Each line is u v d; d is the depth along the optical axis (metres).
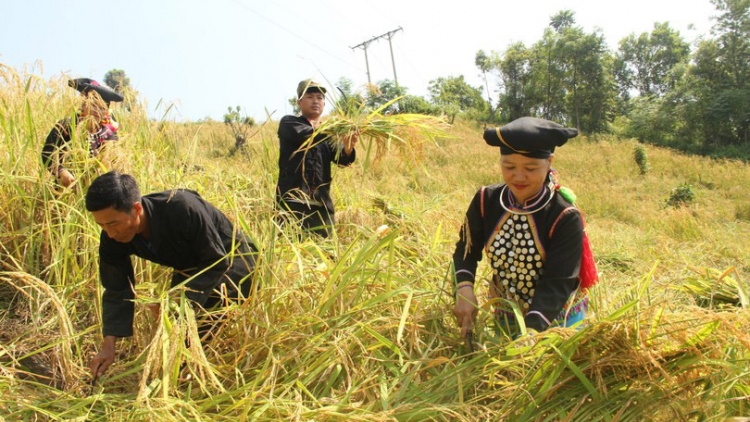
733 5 42.62
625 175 20.22
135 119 4.42
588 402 2.19
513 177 2.38
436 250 3.75
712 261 6.42
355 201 5.47
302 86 4.32
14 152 3.55
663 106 43.50
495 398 2.36
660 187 18.34
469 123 35.78
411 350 2.55
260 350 2.57
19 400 2.33
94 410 2.35
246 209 3.71
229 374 2.56
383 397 2.27
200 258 2.62
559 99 53.84
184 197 2.52
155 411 2.13
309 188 4.14
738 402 2.12
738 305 3.25
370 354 2.58
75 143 3.51
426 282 3.17
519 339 2.20
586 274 2.54
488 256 2.66
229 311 2.66
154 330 2.82
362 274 2.78
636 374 2.19
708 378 2.12
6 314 3.06
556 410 2.17
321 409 2.14
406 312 2.44
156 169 3.88
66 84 4.08
